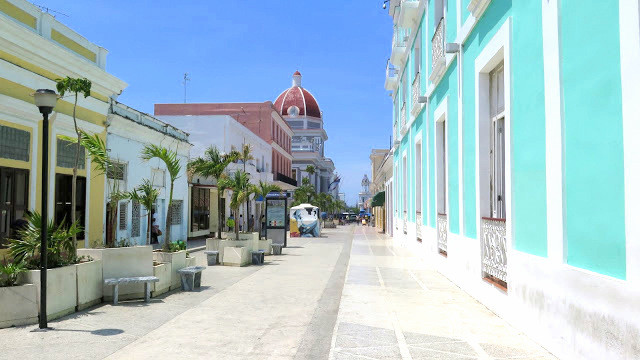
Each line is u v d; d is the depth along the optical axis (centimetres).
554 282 538
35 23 1192
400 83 2277
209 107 4625
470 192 908
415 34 1664
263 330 661
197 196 2833
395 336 630
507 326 679
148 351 556
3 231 1073
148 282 841
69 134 1328
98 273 825
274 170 4900
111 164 991
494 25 757
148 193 1074
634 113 393
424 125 1507
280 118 5150
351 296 922
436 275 1208
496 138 825
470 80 905
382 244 2441
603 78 441
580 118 484
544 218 568
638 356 386
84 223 1402
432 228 1356
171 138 2073
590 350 459
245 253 1459
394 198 2716
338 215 7475
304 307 819
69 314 739
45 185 655
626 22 404
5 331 632
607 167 436
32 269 705
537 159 588
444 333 644
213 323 698
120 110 1666
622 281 409
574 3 492
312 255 1814
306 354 553
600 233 448
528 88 617
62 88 772
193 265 1109
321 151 8875
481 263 836
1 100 1055
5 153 1084
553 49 537
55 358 524
